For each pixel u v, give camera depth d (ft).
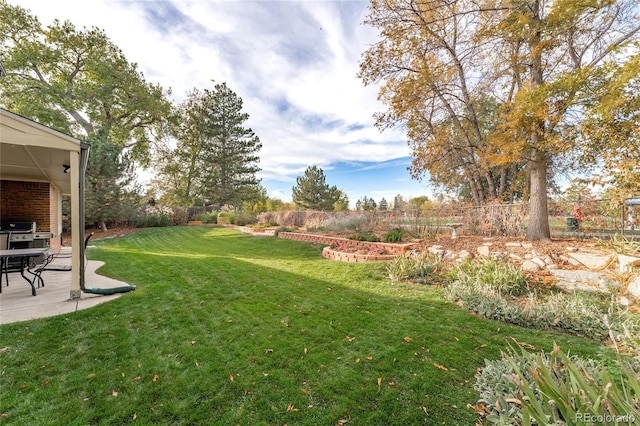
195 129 83.25
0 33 49.70
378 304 13.97
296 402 7.00
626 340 8.38
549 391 5.01
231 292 15.57
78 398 6.91
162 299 14.11
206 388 7.41
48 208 26.66
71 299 13.76
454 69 32.32
